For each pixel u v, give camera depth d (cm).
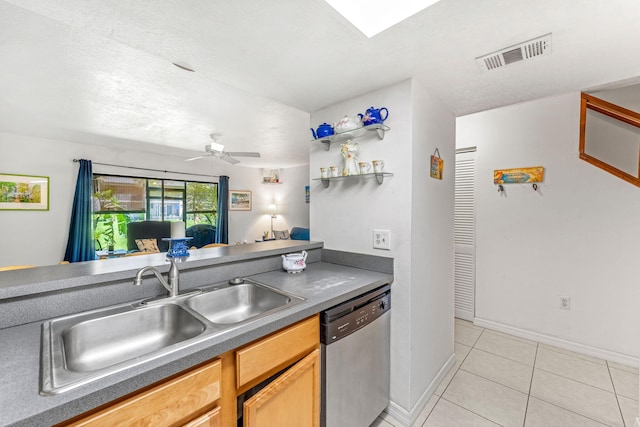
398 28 114
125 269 121
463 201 302
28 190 387
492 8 102
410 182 157
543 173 251
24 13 136
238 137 379
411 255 159
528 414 166
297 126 327
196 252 167
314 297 126
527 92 177
